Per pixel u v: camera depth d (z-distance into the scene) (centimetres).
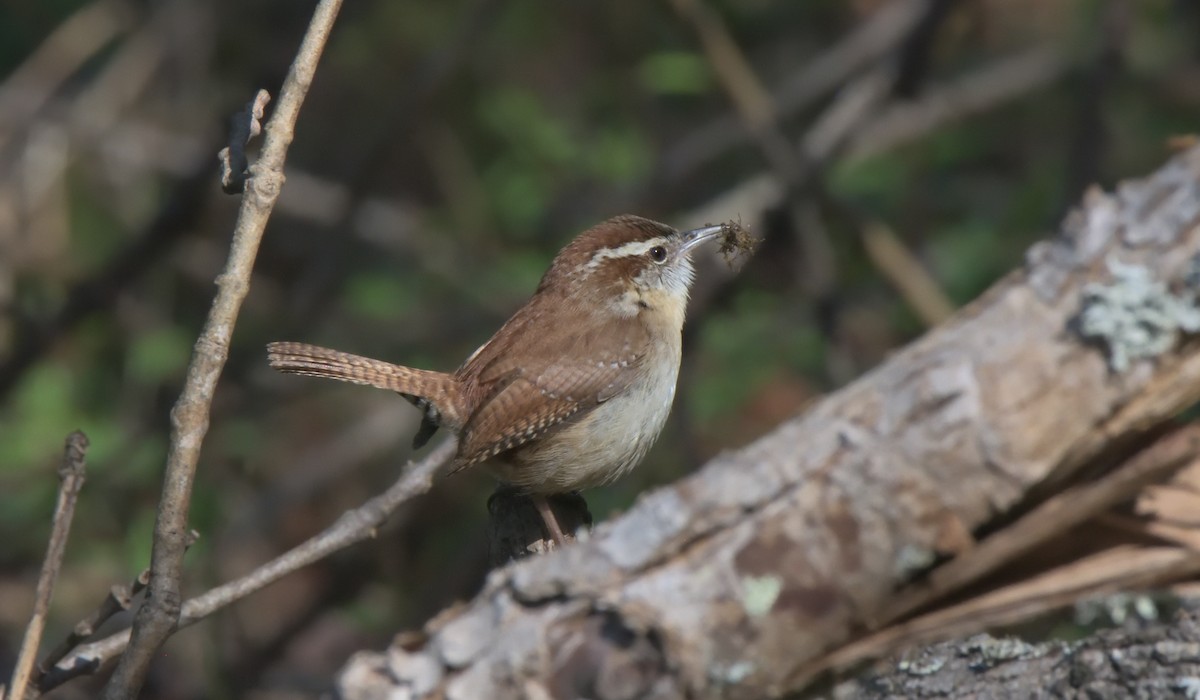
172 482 511
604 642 412
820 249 1274
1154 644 445
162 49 1523
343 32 1453
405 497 632
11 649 1177
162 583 509
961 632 431
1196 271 436
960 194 1470
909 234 1459
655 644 411
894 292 1378
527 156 1424
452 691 412
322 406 1473
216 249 1512
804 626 419
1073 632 461
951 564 423
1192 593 439
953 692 466
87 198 1495
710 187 1534
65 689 1147
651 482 1277
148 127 1515
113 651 583
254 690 1234
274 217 1545
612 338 796
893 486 422
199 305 1483
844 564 419
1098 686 448
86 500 1252
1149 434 446
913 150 1487
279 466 1435
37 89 1473
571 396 778
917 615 432
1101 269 445
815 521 420
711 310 1289
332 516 1418
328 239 1366
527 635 412
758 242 902
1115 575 434
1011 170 1490
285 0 1502
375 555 1303
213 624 1195
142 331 1398
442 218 1485
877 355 1393
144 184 1519
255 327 1427
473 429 769
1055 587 435
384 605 1309
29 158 1427
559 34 1568
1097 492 420
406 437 1427
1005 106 1513
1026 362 434
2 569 1249
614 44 1569
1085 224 457
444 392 785
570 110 1541
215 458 1324
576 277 823
